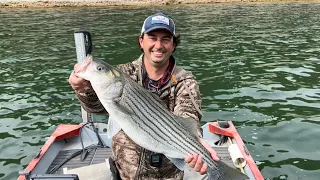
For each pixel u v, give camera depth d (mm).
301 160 2002
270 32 6098
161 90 1230
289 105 2734
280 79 3383
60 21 7281
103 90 966
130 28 6422
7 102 2857
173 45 1225
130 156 1254
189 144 1058
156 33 1169
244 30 6293
